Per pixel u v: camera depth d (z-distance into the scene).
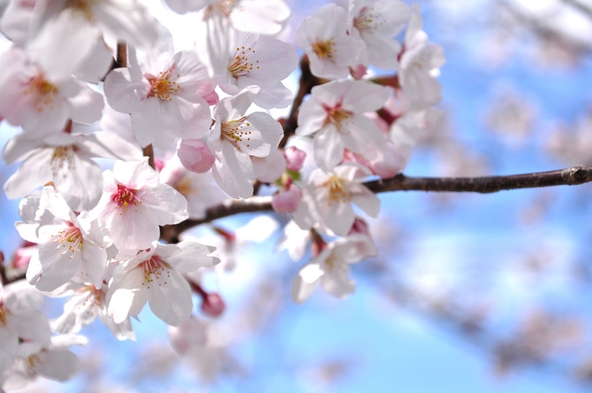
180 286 0.34
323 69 0.35
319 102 0.36
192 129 0.32
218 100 0.33
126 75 0.31
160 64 0.32
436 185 0.37
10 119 0.30
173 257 0.33
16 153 0.31
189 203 0.38
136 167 0.32
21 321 0.35
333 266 0.40
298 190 0.37
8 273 0.38
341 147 0.36
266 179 0.36
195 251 0.33
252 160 0.35
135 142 0.36
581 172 0.34
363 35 0.36
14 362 0.35
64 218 0.33
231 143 0.34
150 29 0.30
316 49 0.35
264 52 0.34
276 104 0.34
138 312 0.33
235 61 0.34
